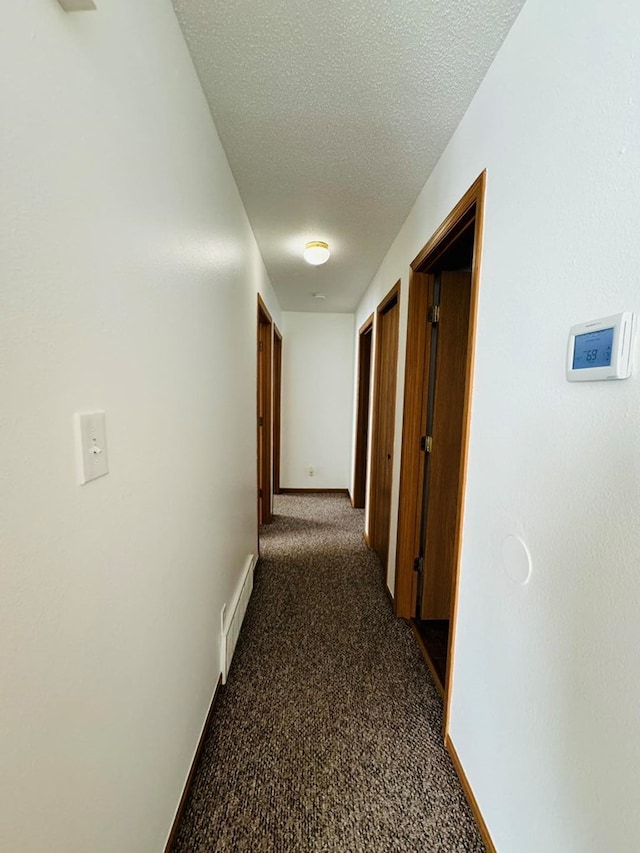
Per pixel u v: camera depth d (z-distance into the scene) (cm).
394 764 123
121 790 73
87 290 60
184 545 108
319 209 192
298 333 443
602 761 63
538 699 80
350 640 187
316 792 114
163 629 93
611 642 62
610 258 62
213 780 117
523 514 87
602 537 64
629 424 59
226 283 155
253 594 229
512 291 93
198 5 91
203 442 126
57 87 52
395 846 101
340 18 92
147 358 83
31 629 49
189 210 108
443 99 117
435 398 192
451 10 89
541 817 78
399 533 204
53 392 53
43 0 48
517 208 91
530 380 85
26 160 46
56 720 54
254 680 159
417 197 178
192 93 107
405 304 204
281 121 130
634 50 57
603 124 63
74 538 58
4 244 44
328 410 454
